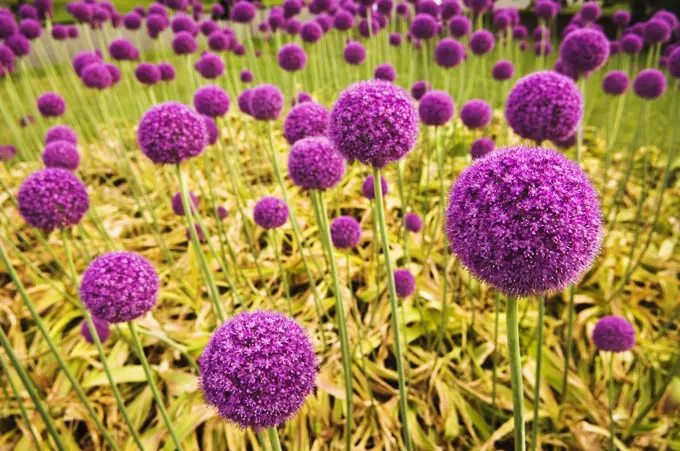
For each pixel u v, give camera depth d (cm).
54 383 116
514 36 240
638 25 209
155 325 127
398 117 54
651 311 137
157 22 198
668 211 163
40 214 72
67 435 105
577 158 85
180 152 73
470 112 116
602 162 202
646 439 100
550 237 37
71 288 142
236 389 43
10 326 132
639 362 113
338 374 115
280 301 138
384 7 208
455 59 138
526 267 37
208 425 103
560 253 37
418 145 187
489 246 37
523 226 36
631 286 138
